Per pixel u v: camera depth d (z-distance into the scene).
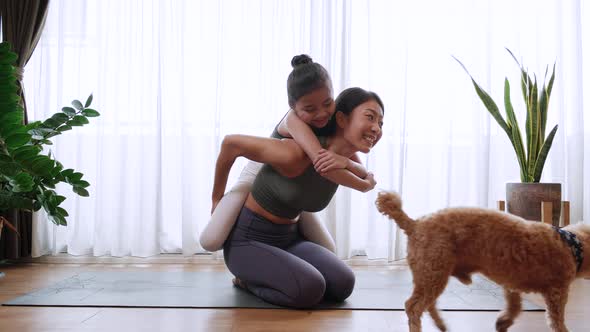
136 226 2.83
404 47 2.86
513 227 1.19
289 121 1.64
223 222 1.88
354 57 2.94
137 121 2.89
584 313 1.72
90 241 2.91
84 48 2.90
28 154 2.12
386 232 2.85
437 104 2.95
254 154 1.72
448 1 2.95
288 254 1.78
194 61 2.94
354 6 2.96
